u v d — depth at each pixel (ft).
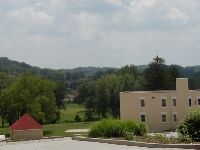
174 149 101.45
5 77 317.01
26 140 162.81
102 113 465.47
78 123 374.43
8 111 285.43
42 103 286.25
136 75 549.95
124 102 268.62
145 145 111.75
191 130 114.73
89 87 508.53
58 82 495.00
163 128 263.29
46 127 310.24
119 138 131.54
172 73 434.71
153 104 264.31
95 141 134.51
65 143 134.21
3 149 123.44
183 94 264.11
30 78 288.71
